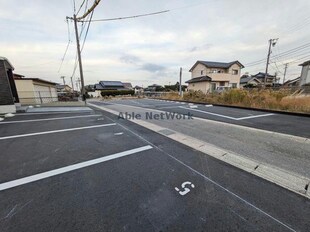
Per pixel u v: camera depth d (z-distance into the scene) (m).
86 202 1.67
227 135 4.04
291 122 5.49
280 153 2.93
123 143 3.43
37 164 2.50
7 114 6.78
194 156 2.80
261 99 9.19
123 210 1.56
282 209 1.57
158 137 3.85
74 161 2.60
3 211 1.54
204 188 1.91
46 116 6.59
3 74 6.89
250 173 2.25
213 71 22.69
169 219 1.46
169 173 2.25
